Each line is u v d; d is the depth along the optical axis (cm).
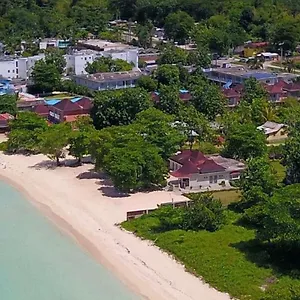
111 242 9156
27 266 8506
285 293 7138
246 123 13950
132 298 7581
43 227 9869
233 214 9844
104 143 11938
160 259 8475
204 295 7500
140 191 11238
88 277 8156
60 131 13125
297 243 8188
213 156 12675
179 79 19300
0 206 10825
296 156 10988
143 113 13512
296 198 8506
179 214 9612
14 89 18800
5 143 14362
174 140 12306
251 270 7931
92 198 10975
